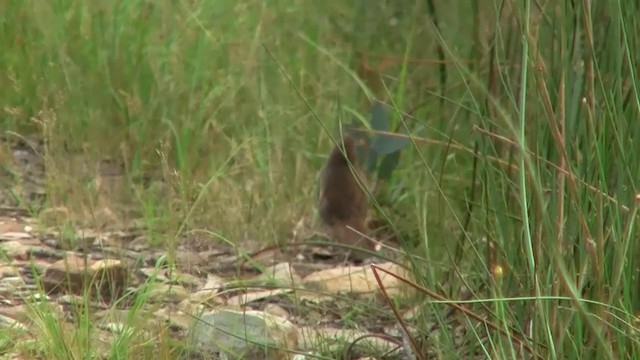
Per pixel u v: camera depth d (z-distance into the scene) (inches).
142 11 486.6
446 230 299.3
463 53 358.9
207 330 282.0
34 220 382.9
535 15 256.7
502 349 231.1
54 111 438.0
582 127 230.8
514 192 249.1
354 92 415.8
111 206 384.5
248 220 372.8
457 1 371.2
